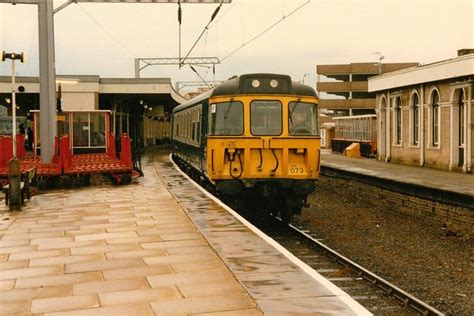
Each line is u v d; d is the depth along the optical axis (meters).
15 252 8.92
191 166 21.05
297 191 13.84
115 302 6.34
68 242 9.63
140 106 45.31
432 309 7.68
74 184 18.91
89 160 21.94
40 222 11.60
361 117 38.56
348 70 79.06
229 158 13.77
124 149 19.72
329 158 35.69
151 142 55.47
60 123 21.56
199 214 12.38
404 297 8.39
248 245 9.20
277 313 5.87
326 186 26.69
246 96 13.82
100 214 12.57
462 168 22.89
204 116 15.88
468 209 14.08
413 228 15.41
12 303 6.38
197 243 9.45
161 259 8.35
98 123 24.53
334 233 14.87
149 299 6.43
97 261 8.28
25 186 14.55
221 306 6.13
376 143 35.62
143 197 15.44
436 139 25.80
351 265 10.39
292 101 13.98
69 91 31.12
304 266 7.81
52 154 19.03
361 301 8.54
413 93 27.45
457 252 12.41
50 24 18.89
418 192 16.73
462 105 23.61
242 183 13.74
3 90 29.97
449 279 10.20
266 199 14.55
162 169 25.56
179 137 25.12
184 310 6.02
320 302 6.22
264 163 13.84
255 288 6.77
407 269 10.99
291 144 13.81
